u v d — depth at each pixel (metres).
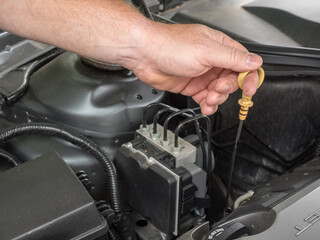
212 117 1.26
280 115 1.21
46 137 1.10
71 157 1.08
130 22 0.82
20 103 1.11
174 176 0.92
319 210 0.87
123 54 0.85
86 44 0.85
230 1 1.44
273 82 1.17
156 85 0.95
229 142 1.29
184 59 0.81
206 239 0.85
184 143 1.00
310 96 1.19
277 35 1.25
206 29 0.86
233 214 0.90
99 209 0.89
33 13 0.84
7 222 0.75
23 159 1.09
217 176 1.30
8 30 0.89
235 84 0.89
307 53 1.13
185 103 1.25
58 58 1.17
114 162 1.09
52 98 1.08
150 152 1.00
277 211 0.86
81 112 1.06
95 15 0.83
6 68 1.20
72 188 0.81
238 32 1.26
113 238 0.98
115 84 1.08
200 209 1.04
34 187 0.81
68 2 0.83
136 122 1.09
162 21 1.30
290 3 1.34
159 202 0.95
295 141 1.26
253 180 1.31
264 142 1.26
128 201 1.05
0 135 0.96
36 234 0.74
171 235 1.03
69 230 0.78
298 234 0.82
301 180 0.99
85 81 1.08
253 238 0.81
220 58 0.80
